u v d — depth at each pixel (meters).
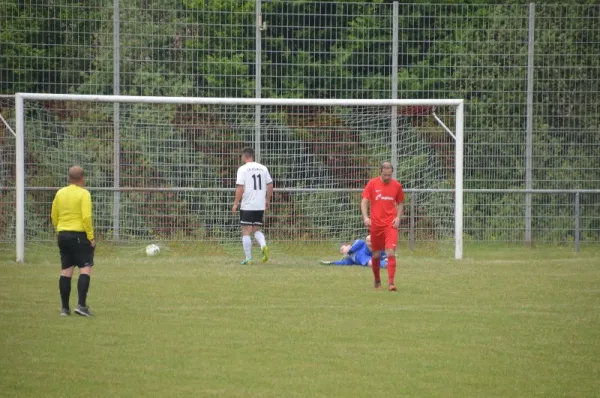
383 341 32.59
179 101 60.03
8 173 65.88
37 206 64.50
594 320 37.06
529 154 69.75
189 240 65.75
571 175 70.31
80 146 65.56
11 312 37.75
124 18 66.06
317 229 66.69
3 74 66.00
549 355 30.45
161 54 66.81
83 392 25.19
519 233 69.69
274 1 67.44
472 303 41.44
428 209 67.06
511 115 69.75
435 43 69.56
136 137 66.31
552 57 70.06
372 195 46.12
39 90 66.69
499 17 69.62
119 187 65.75
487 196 69.19
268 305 40.44
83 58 66.19
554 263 58.91
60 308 38.91
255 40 67.56
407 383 26.59
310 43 69.69
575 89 70.25
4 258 59.72
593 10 70.19
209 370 27.92
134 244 65.06
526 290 45.81
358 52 68.56
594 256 64.25
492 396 25.31
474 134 69.50
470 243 69.25
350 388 25.98
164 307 39.53
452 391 25.78
